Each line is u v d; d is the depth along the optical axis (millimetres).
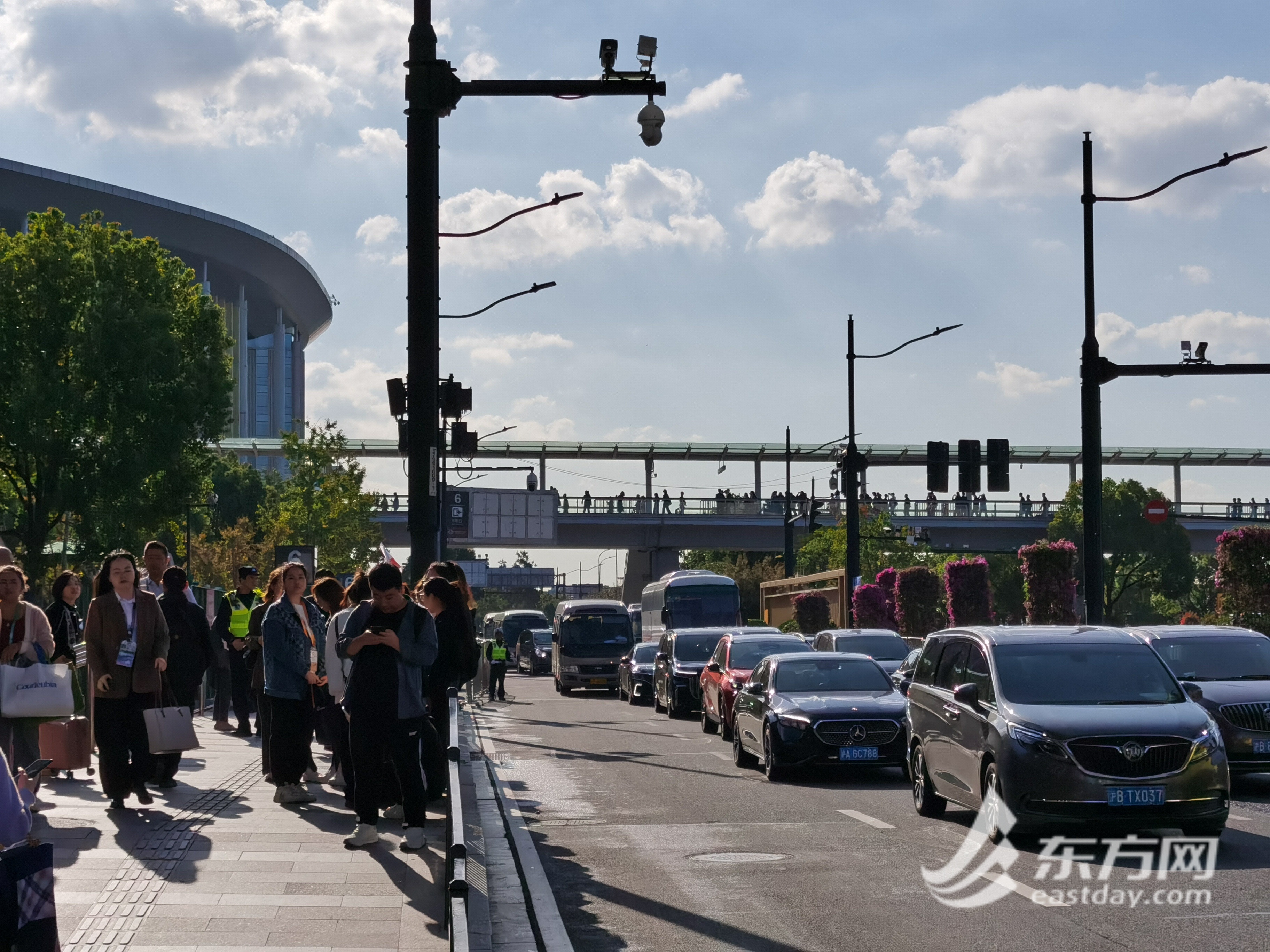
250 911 8500
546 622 86438
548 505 88875
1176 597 94125
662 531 96750
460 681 12875
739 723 20453
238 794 13773
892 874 10945
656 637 56875
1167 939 8383
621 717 33562
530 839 13102
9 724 11016
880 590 45844
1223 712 16328
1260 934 8477
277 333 177750
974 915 9234
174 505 59062
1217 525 96938
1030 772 12117
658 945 8562
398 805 12289
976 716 13086
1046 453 103188
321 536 77500
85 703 14797
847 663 20172
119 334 56531
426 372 15570
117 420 57094
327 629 14617
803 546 84125
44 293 57156
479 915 8398
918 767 14758
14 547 58844
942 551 72000
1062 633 13930
